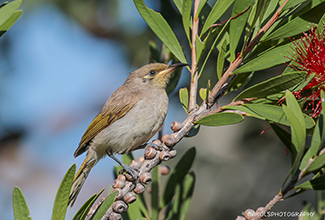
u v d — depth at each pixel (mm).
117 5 9586
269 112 4586
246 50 5098
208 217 10750
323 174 4066
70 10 9523
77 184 8727
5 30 4242
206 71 9133
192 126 5219
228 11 7777
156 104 8469
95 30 9867
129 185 5004
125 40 10023
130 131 8359
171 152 5203
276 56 4809
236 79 5492
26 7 9383
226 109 5168
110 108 8555
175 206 5586
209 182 11086
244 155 11000
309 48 4793
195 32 5574
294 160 4195
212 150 11352
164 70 8320
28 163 12102
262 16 4828
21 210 3758
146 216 5668
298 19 4805
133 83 8906
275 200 4270
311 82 4816
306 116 4203
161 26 5438
